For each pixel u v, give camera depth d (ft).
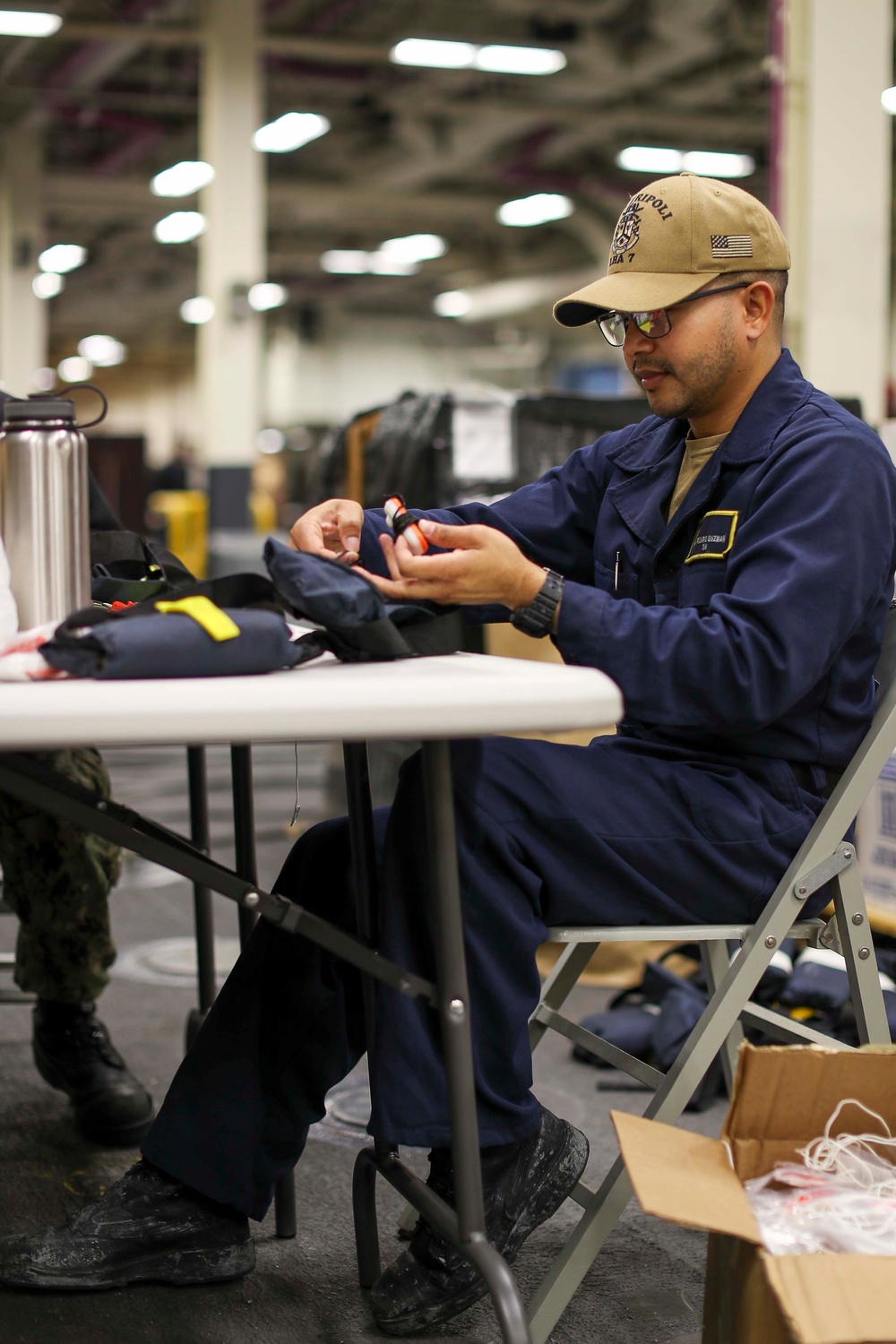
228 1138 5.07
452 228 77.51
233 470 41.27
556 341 95.20
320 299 98.12
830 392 22.00
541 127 58.18
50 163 65.36
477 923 4.50
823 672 4.70
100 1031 7.07
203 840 6.83
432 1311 4.90
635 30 45.60
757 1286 3.65
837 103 21.61
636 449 5.78
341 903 5.10
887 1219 3.84
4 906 7.24
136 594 4.89
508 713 3.34
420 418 13.65
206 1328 5.03
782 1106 4.00
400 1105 4.34
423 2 43.91
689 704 4.57
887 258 22.22
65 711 3.05
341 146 60.64
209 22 40.73
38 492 4.18
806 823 4.94
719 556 5.06
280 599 4.25
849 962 4.84
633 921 4.79
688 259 5.05
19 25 42.39
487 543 4.48
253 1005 5.09
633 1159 3.75
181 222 73.26
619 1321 5.17
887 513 4.85
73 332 115.85
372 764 14.14
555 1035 8.89
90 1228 5.16
